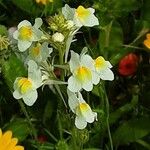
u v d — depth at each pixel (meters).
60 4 0.35
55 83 0.24
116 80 0.35
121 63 0.34
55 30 0.23
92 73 0.23
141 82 0.35
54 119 0.33
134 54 0.34
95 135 0.31
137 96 0.32
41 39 0.23
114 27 0.34
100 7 0.34
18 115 0.33
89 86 0.23
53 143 0.32
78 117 0.24
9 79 0.28
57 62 0.28
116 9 0.34
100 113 0.30
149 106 0.33
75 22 0.24
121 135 0.30
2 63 0.27
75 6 0.36
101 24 0.34
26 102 0.24
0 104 0.33
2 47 0.27
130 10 0.35
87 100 0.31
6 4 0.37
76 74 0.23
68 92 0.23
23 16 0.37
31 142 0.31
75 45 0.34
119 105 0.34
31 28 0.24
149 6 0.35
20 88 0.24
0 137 0.25
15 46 0.27
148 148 0.30
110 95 0.34
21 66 0.28
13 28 0.34
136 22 0.35
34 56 0.24
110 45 0.34
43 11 0.35
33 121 0.33
